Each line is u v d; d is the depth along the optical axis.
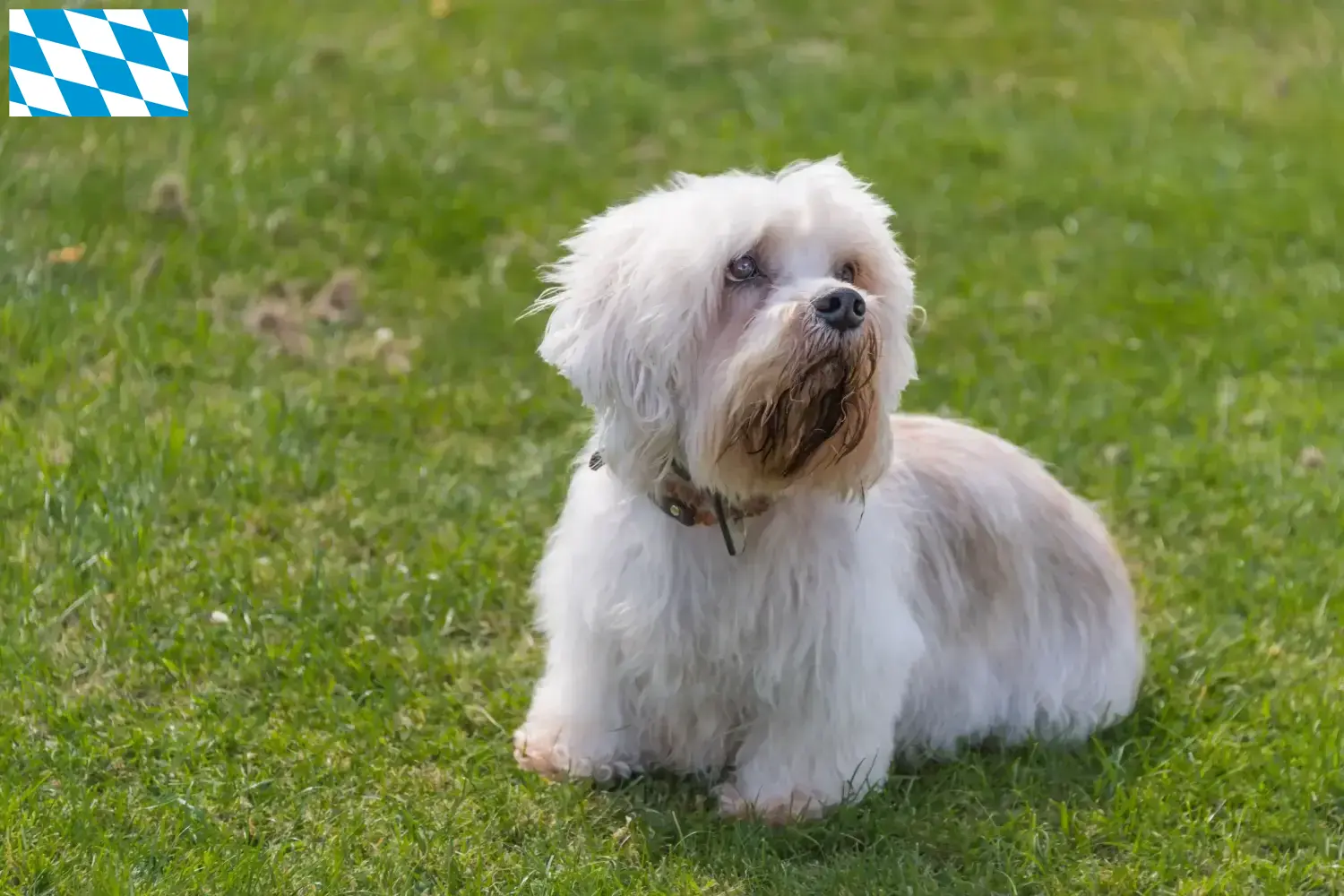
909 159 13.81
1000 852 6.04
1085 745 6.86
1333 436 9.66
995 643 6.93
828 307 5.32
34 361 9.21
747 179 5.81
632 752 6.51
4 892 5.39
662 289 5.48
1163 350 10.76
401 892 5.63
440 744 6.57
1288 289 11.80
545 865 5.84
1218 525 8.69
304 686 6.84
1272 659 7.46
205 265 10.62
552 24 16.12
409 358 9.93
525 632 7.50
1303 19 18.59
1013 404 9.88
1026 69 16.48
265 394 9.10
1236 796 6.43
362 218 11.64
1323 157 14.62
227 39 14.36
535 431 9.33
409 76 14.27
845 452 5.69
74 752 6.29
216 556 7.69
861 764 6.24
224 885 5.50
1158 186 13.55
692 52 15.88
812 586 5.90
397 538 8.08
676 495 5.85
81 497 7.88
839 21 17.16
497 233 11.70
